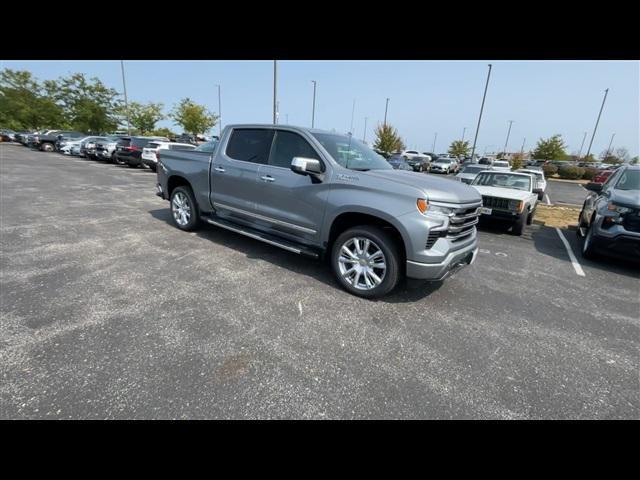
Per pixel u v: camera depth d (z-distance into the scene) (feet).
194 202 17.90
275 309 10.75
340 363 8.30
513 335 10.25
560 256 19.94
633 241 16.51
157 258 14.55
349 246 12.20
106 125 127.54
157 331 9.07
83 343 8.35
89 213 22.41
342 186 11.92
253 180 14.46
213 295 11.41
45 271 12.53
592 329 10.96
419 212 10.52
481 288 13.84
